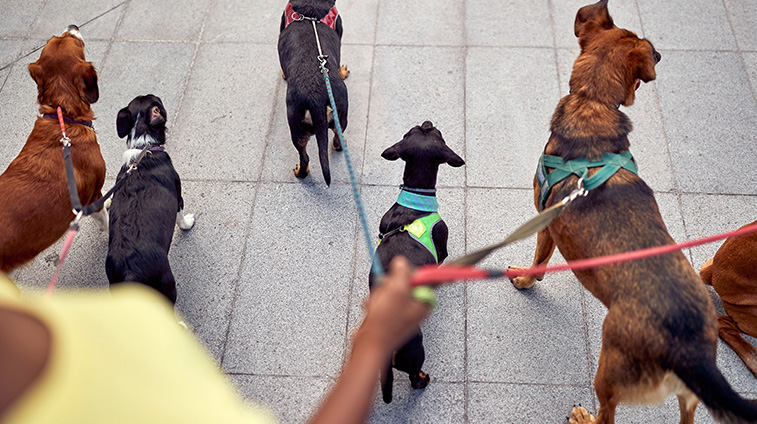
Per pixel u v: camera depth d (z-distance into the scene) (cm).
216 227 543
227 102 632
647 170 566
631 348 330
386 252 417
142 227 421
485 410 439
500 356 464
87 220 552
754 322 442
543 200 415
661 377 327
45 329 72
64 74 470
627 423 429
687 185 556
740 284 430
